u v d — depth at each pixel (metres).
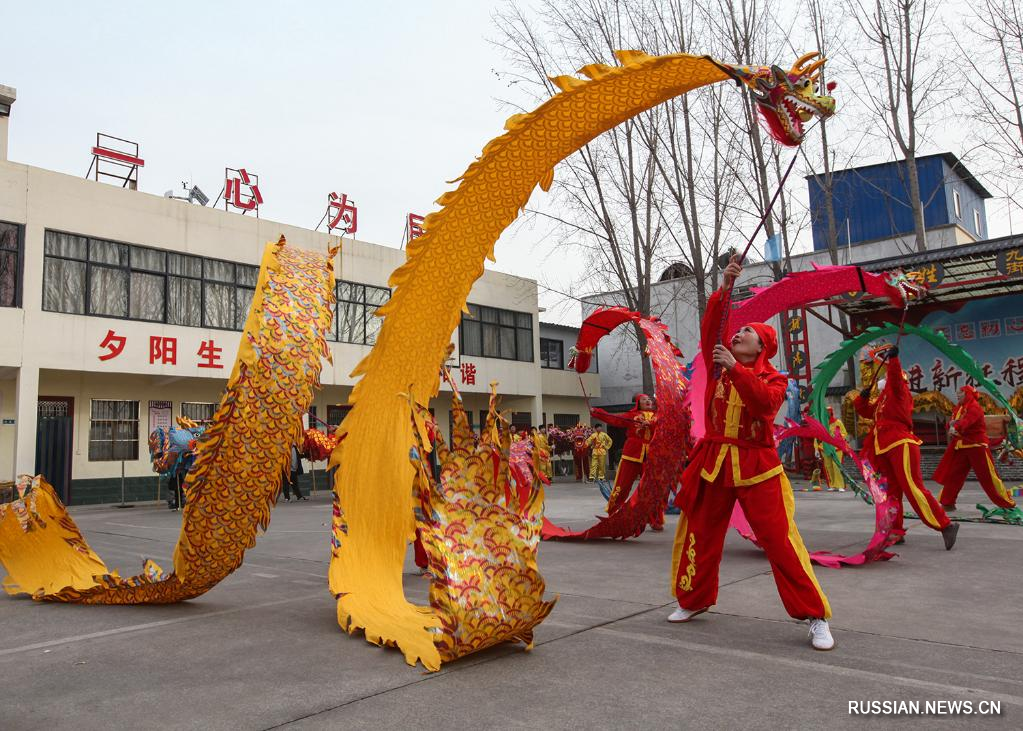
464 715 2.59
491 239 4.10
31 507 4.95
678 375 7.02
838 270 6.61
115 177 16.62
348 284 19.89
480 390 22.92
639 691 2.82
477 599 3.24
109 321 15.18
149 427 16.88
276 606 4.57
